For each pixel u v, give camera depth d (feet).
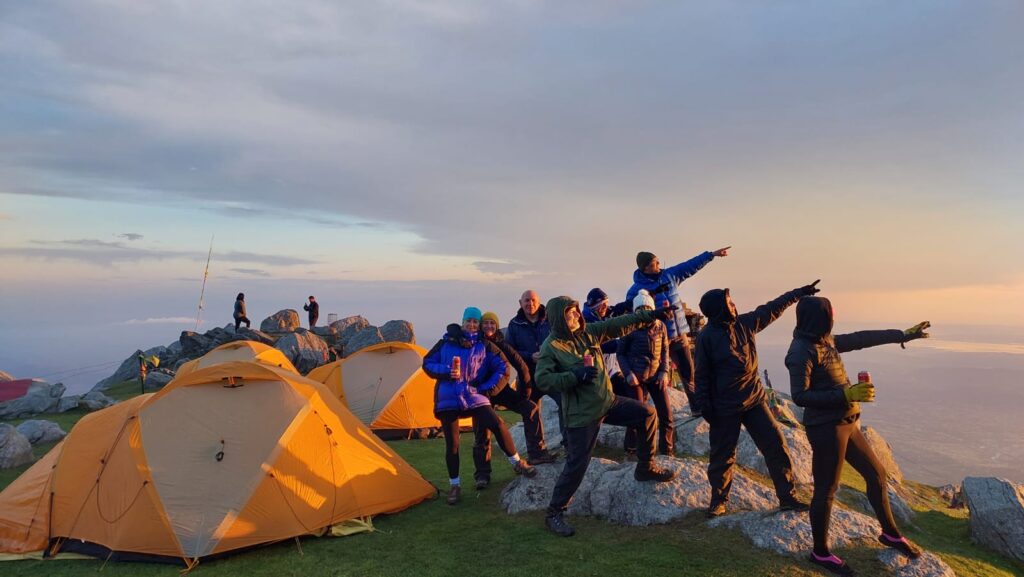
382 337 91.30
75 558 22.34
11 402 59.93
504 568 19.13
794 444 29.76
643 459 22.93
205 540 21.27
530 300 28.43
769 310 21.07
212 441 23.57
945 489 35.81
